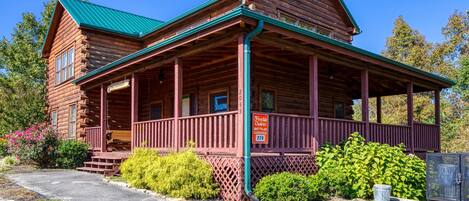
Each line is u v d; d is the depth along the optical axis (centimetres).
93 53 1761
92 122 1702
